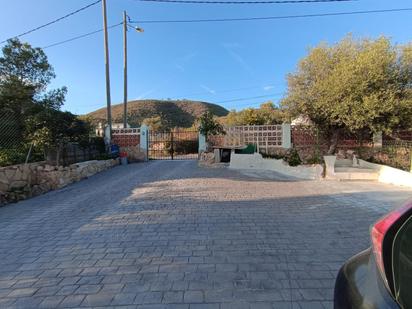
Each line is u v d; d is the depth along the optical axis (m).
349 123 12.20
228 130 17.94
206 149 16.77
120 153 17.81
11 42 13.73
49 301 3.34
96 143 16.78
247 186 9.86
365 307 1.87
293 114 15.18
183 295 3.39
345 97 12.18
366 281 2.03
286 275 3.82
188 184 10.15
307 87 14.79
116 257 4.44
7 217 6.75
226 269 4.00
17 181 9.05
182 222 6.00
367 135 15.05
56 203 8.02
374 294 1.89
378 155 13.82
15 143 10.97
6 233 5.63
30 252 4.71
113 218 6.36
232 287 3.55
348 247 4.71
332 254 4.45
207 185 9.98
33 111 12.91
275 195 8.50
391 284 1.82
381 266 1.92
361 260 2.31
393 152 13.64
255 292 3.43
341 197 8.26
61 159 12.88
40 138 10.79
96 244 4.96
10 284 3.73
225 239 5.08
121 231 5.55
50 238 5.31
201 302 3.25
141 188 9.56
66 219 6.44
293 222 5.99
